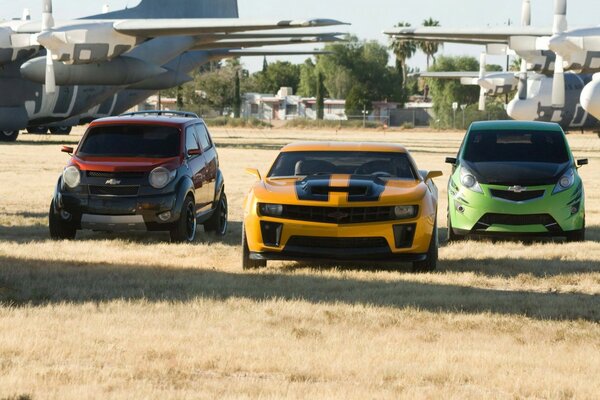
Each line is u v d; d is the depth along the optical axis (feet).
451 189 56.54
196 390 22.49
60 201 53.21
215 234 60.85
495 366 25.45
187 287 37.70
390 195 42.80
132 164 53.52
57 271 41.32
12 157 138.00
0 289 36.29
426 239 43.01
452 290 38.19
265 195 43.29
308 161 47.37
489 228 54.75
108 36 159.22
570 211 54.34
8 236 55.31
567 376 24.50
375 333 29.55
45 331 28.55
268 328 29.91
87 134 56.75
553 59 154.10
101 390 22.09
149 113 63.41
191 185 54.90
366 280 40.57
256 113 466.70
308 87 505.66
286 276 41.45
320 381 23.77
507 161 57.11
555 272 44.06
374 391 22.57
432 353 26.71
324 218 42.32
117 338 27.91
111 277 39.91
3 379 22.81
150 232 59.88
